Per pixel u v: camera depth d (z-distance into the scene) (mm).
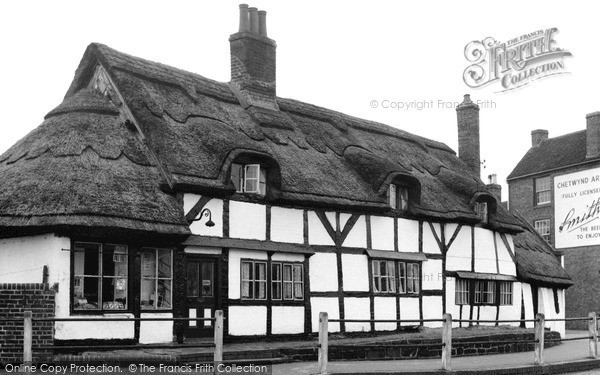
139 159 14828
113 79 16250
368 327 18578
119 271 13852
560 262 28000
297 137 18969
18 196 13352
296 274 17047
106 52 16406
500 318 23500
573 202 33812
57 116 15352
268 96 19391
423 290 20547
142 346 10219
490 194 23016
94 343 13289
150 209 13859
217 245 15203
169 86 17219
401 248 19984
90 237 13359
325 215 17875
